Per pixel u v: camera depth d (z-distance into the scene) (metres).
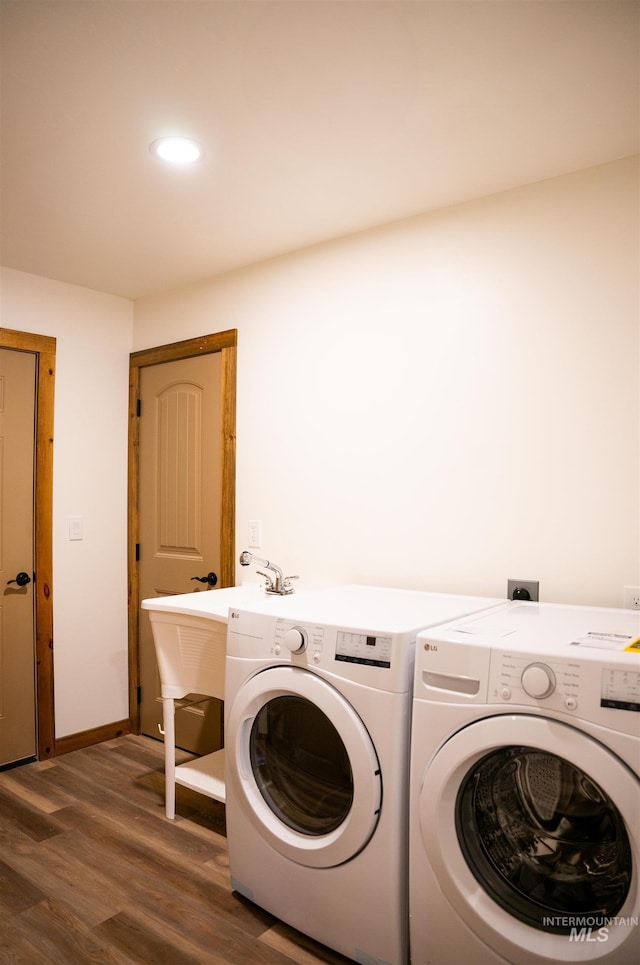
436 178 2.19
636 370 2.00
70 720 3.28
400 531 2.52
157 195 2.33
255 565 2.98
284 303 2.90
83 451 3.37
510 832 1.51
